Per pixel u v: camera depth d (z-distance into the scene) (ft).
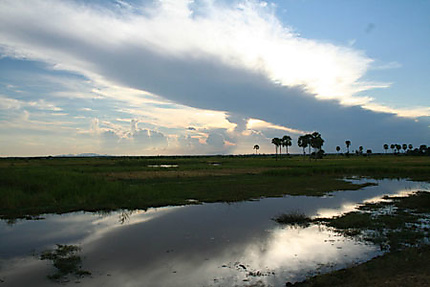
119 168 179.22
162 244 36.35
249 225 45.96
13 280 26.02
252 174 140.46
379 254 32.07
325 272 27.45
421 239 36.96
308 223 46.91
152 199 69.41
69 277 26.63
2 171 94.32
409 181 116.16
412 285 22.48
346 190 88.89
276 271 27.96
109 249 34.50
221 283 25.48
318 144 332.39
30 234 41.06
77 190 70.33
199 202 67.46
